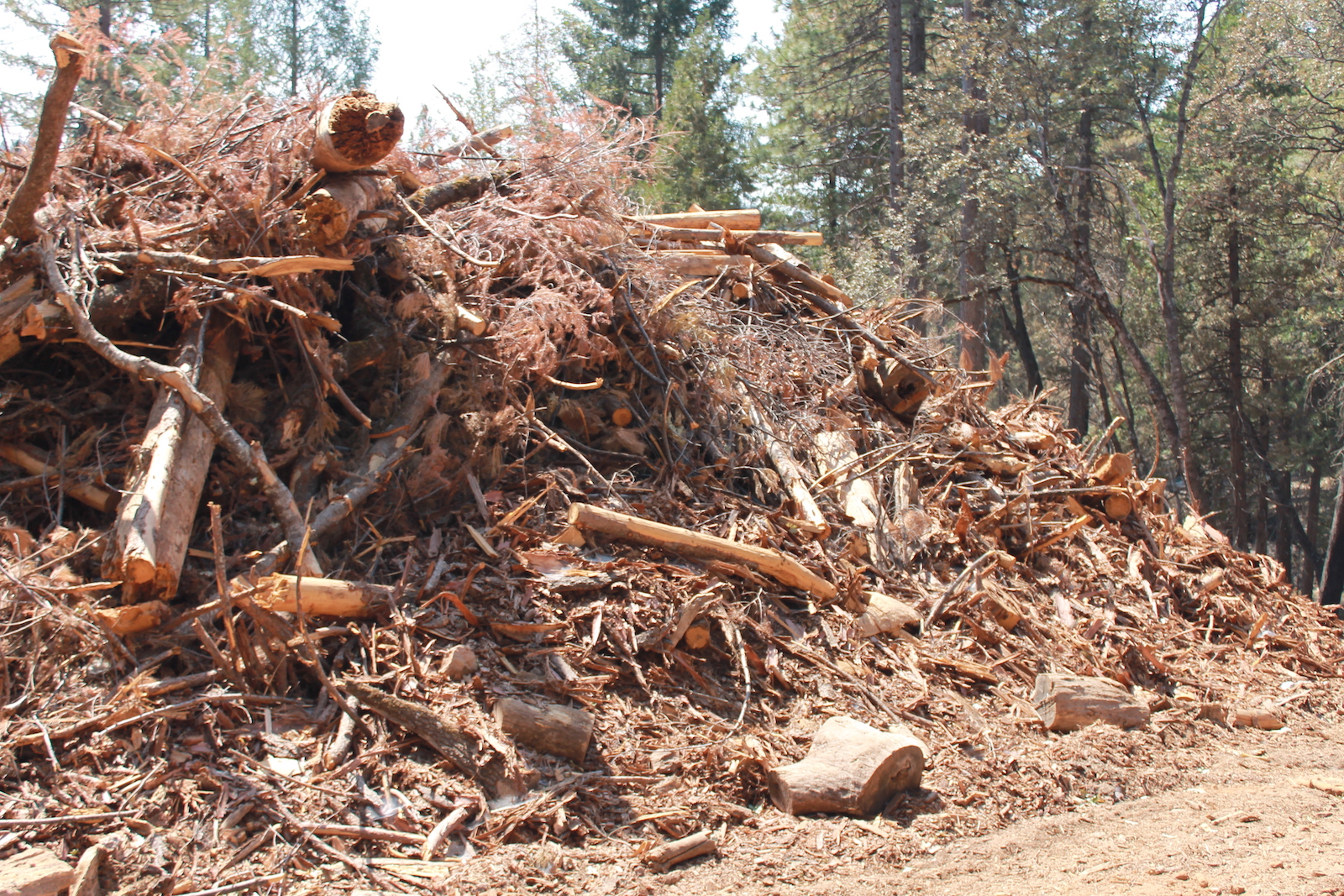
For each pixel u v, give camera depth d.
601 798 3.85
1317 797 4.66
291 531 4.48
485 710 4.03
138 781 3.40
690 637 4.80
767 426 6.92
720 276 8.27
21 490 4.41
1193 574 7.50
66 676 3.68
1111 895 3.40
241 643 3.92
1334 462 24.45
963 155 21.53
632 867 3.53
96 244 4.84
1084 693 5.28
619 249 7.20
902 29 28.06
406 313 5.75
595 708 4.28
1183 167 24.92
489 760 3.79
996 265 24.89
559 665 4.39
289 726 3.82
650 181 8.45
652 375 6.62
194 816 3.35
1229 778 4.91
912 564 6.35
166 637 3.93
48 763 3.39
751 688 4.78
